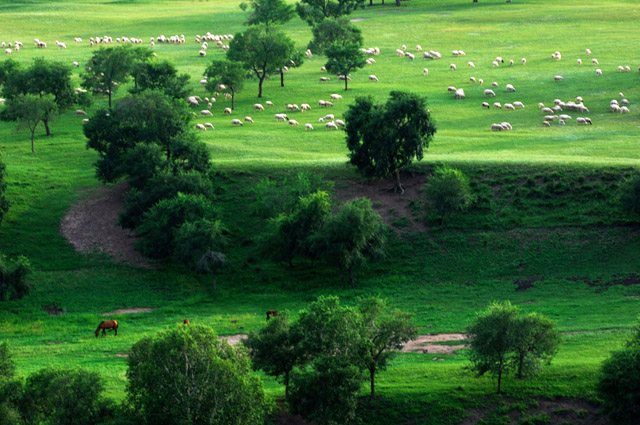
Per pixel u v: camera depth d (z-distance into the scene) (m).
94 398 176.50
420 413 196.38
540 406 196.25
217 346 183.88
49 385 177.62
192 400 169.00
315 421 188.12
